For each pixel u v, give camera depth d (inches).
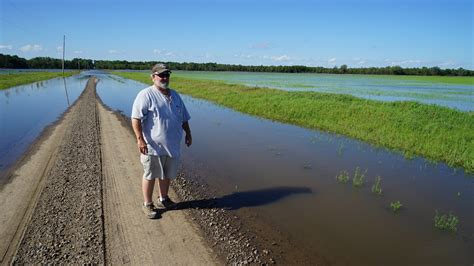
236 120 599.5
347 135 474.6
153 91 190.1
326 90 1462.8
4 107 679.7
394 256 174.6
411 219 217.3
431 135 444.5
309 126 542.6
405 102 711.1
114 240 171.5
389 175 305.0
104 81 1943.9
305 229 199.2
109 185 244.7
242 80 2405.3
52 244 164.1
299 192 256.5
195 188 254.1
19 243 164.6
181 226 190.4
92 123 492.7
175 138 197.9
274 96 876.0
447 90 1736.0
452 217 221.3
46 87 1312.7
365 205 236.8
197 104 850.1
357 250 178.9
